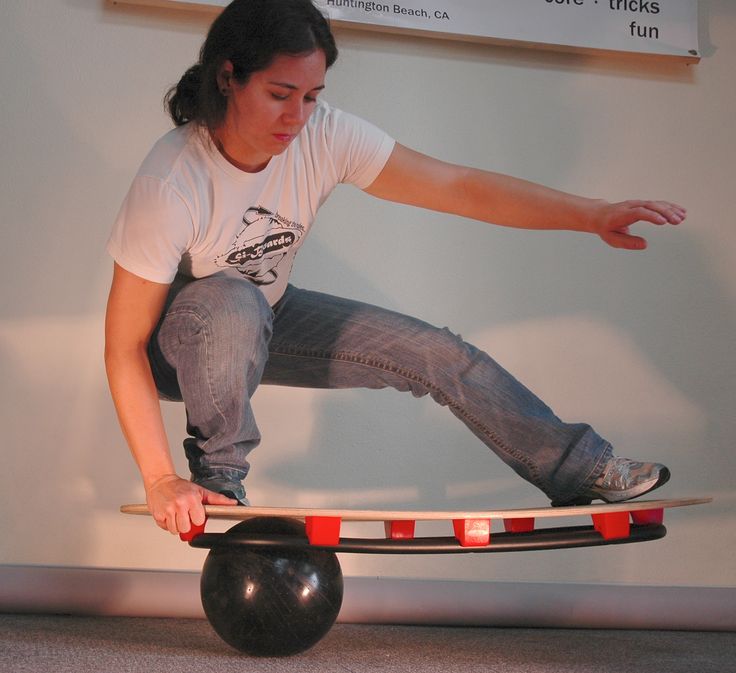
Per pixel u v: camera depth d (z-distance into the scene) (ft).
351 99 8.61
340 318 6.12
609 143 8.96
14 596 7.69
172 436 8.19
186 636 6.68
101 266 8.23
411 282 8.59
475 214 6.02
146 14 8.43
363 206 8.58
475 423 5.96
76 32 8.35
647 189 8.99
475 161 8.73
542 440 5.83
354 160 5.90
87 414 8.13
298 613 5.47
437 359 5.96
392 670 5.29
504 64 8.86
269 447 8.30
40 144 8.25
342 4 8.48
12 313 8.12
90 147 8.30
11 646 5.89
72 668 5.03
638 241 5.64
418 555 8.38
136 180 5.24
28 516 8.01
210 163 5.32
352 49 8.63
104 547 8.06
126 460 8.15
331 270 8.51
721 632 8.24
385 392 8.51
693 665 6.05
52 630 6.82
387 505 8.41
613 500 5.82
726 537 8.78
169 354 5.45
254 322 5.37
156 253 5.14
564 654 6.42
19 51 8.29
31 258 8.17
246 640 5.49
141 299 5.19
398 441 8.48
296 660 5.52
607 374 8.77
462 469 8.54
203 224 5.33
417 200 6.03
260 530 5.48
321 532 5.30
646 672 5.65
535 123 8.86
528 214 5.88
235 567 5.49
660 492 8.73
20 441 8.06
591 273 8.83
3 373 8.07
